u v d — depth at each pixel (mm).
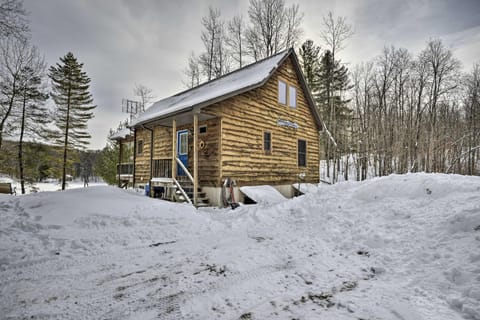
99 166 24750
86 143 23484
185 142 10734
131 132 15828
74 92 22703
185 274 2975
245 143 9750
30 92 18688
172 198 8891
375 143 16594
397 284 2520
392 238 3510
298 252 3617
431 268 2660
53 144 20906
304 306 2168
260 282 2688
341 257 3379
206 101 8062
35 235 4176
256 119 10289
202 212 7031
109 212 5457
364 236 3826
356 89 22047
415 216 3891
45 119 19859
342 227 4379
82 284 2744
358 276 2781
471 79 21203
